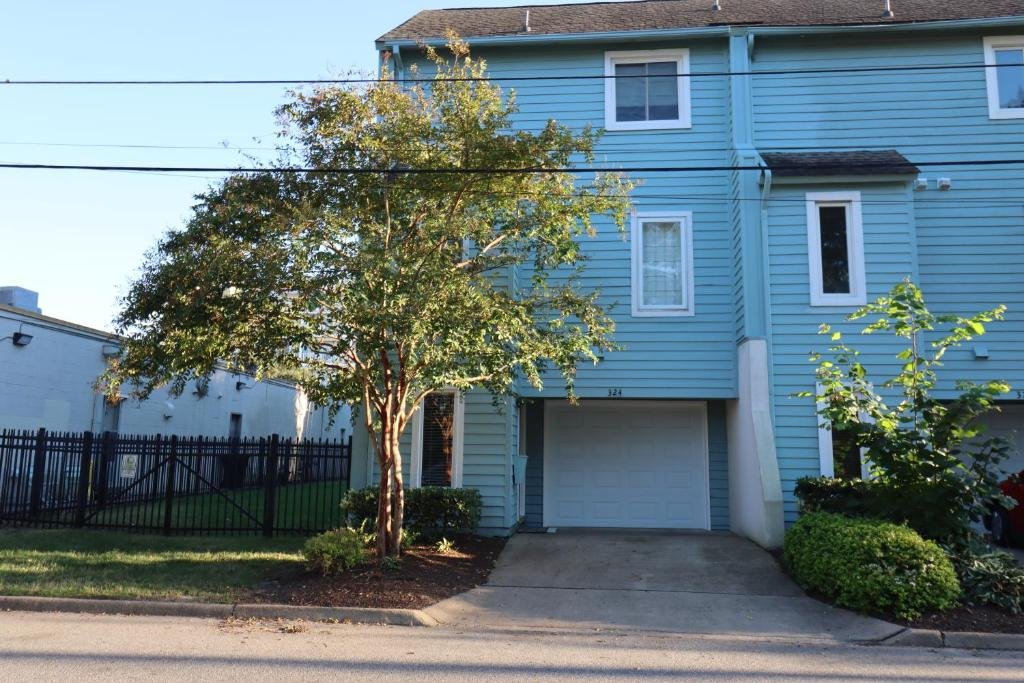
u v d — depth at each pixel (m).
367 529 11.81
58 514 13.80
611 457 14.37
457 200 9.48
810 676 6.35
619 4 16.30
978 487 9.01
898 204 12.41
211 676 5.96
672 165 13.85
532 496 14.35
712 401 14.22
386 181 9.38
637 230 13.75
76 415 17.34
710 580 9.91
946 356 12.59
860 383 9.94
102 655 6.54
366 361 9.87
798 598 9.13
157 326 8.67
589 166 13.88
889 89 13.70
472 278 9.79
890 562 8.33
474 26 15.07
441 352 8.80
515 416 13.47
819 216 12.60
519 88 14.36
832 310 12.34
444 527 11.83
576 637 7.74
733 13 15.00
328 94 9.24
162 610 8.34
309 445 13.84
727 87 13.91
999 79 13.69
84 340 17.69
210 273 8.11
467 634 7.77
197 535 12.98
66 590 8.79
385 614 8.18
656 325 13.47
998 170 13.30
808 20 13.99
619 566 10.61
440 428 12.81
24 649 6.70
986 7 14.20
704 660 6.88
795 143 13.68
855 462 12.19
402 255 8.74
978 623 7.85
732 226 13.45
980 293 12.96
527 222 10.10
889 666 6.72
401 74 14.19
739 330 12.90
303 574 9.73
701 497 14.04
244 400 25.20
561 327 11.65
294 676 6.01
